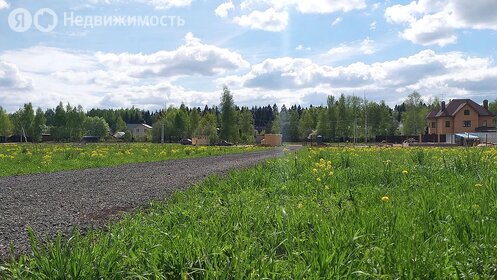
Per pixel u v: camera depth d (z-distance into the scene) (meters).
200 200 7.55
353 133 111.75
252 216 5.26
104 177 14.16
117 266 3.40
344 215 4.95
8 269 3.44
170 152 35.34
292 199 7.24
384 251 3.59
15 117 125.94
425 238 4.15
